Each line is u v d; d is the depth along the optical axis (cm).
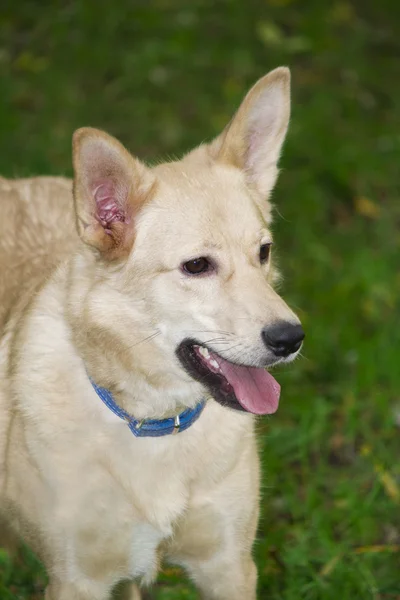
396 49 1423
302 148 1204
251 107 643
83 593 624
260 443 777
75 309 597
